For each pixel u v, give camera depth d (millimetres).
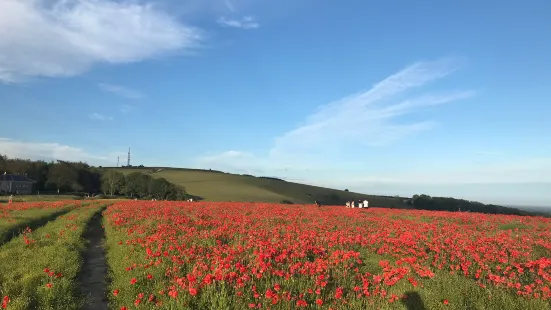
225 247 13898
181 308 8203
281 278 9688
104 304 10047
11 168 123562
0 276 11148
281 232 19094
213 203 48219
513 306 8422
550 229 22750
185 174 150000
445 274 10562
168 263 12148
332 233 17469
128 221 24000
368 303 8477
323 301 8688
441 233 18562
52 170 122625
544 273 10180
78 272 13109
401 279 10117
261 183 133375
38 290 9789
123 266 12961
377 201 103188
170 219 24312
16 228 21781
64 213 34844
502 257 12266
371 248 14961
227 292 8805
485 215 32500
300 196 115625
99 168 150375
